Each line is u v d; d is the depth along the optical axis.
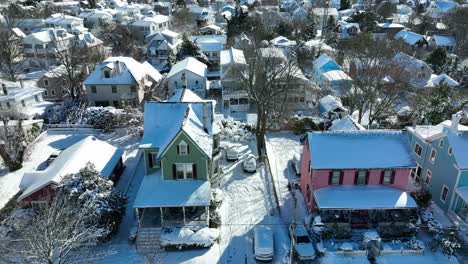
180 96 41.69
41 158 45.50
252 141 49.88
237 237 31.70
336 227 31.72
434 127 40.41
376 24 113.81
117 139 50.12
